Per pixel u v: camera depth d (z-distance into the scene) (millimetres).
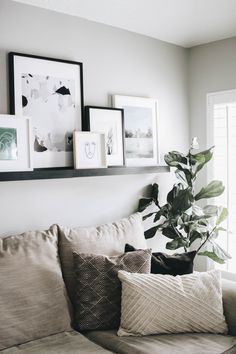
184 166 3488
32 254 2053
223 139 3350
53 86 2535
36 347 1814
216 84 3361
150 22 2861
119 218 2979
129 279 2031
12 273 1928
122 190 3004
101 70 2848
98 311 2049
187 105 3564
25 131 2352
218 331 2006
